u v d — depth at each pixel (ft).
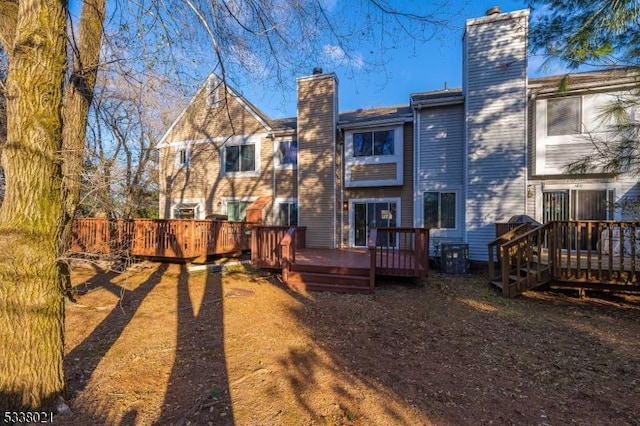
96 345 14.17
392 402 10.17
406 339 15.37
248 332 15.98
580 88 30.68
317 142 43.50
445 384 11.32
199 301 21.17
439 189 37.29
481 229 33.96
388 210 41.52
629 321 17.78
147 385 10.94
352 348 14.30
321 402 10.12
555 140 32.53
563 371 12.31
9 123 9.12
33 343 8.81
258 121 49.08
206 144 52.34
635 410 9.82
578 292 23.20
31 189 9.01
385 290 24.14
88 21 18.15
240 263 33.94
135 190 35.60
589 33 16.78
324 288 23.89
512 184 32.91
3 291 8.60
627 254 25.04
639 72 17.92
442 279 27.76
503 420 9.29
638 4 14.90
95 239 32.35
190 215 51.03
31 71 9.04
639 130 19.19
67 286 19.17
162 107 27.25
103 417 9.12
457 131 36.70
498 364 12.89
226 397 10.29
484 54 33.99
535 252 26.73
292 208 46.70
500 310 19.69
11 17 15.49
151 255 32.24
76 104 17.87
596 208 31.58
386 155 40.98
